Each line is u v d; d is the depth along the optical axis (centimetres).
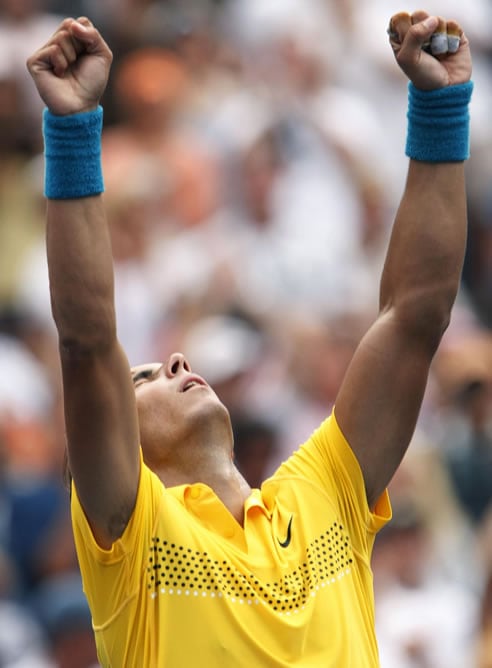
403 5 4941
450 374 3797
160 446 1830
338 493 1797
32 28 4491
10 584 3272
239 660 1645
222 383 3562
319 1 4756
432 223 1817
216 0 4738
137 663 1667
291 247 4119
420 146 1834
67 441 1664
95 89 1661
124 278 3903
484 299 4409
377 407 1806
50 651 3147
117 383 1652
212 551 1691
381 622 3250
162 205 4072
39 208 4122
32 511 3388
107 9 4634
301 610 1694
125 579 1673
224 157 4238
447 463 3606
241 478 1828
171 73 4444
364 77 4688
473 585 3384
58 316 1639
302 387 3712
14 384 3659
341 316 3934
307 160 4319
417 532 3356
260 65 4572
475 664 3225
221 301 3884
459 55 1839
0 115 4312
